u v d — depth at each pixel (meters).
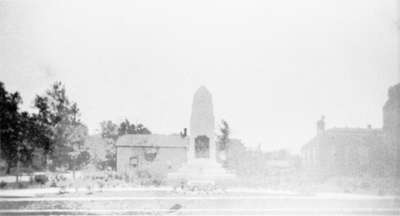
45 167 10.23
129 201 9.22
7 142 10.05
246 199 9.41
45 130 10.23
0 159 10.01
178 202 9.25
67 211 8.74
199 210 9.13
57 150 10.28
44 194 9.67
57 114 10.26
